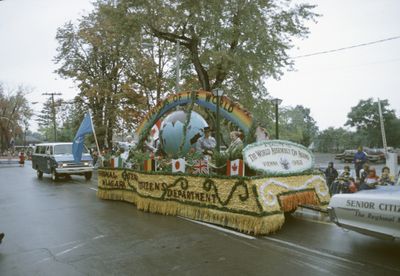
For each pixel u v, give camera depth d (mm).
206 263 5402
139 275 4988
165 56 26844
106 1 24688
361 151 13977
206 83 20922
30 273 5191
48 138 88688
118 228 7703
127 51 25781
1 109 66562
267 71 20219
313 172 8383
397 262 5297
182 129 12234
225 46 19562
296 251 5902
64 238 7035
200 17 18734
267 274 4914
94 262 5566
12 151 66188
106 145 30188
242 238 6711
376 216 5285
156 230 7434
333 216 5957
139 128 14203
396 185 6211
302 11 20266
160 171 9391
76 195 13258
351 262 5332
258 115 21359
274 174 7504
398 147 48094
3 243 6805
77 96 31406
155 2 19422
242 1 18734
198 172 8922
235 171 7680
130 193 10953
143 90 27828
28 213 9852
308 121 65500
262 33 18656
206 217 7938
